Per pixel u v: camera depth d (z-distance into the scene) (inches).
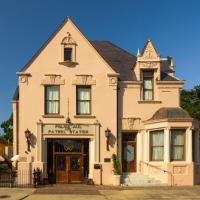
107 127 1390.3
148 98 1438.2
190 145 1337.4
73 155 1392.7
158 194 1098.1
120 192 1136.8
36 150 1363.2
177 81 1429.6
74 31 1405.0
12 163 1653.5
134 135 1427.2
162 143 1359.5
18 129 1427.2
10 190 1159.6
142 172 1390.3
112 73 1397.6
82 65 1398.9
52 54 1393.9
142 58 1437.0
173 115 1343.5
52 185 1309.1
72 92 1390.3
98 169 1363.2
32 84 1381.6
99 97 1396.4
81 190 1177.4
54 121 1378.0
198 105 2363.4
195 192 1142.3
